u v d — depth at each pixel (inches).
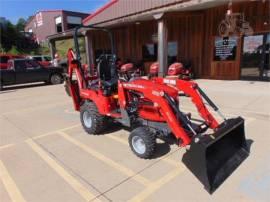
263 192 98.5
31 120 218.4
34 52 1143.6
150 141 124.8
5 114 245.3
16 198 101.9
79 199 99.3
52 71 460.1
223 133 109.3
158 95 122.6
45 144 158.9
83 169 123.3
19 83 422.0
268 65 353.1
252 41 360.5
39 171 123.1
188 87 123.5
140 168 121.8
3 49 1072.8
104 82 162.7
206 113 122.7
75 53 194.5
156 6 372.5
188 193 99.8
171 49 470.3
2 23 1123.3
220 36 391.9
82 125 180.7
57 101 301.0
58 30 1253.7
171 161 127.2
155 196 99.0
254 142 144.3
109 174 117.3
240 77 385.7
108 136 166.7
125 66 295.1
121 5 474.0
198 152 101.0
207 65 420.2
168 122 120.5
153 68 372.8
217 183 102.8
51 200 99.4
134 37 563.2
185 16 406.6
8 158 139.8
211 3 326.3
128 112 143.0
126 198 98.8
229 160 116.8
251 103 233.1
